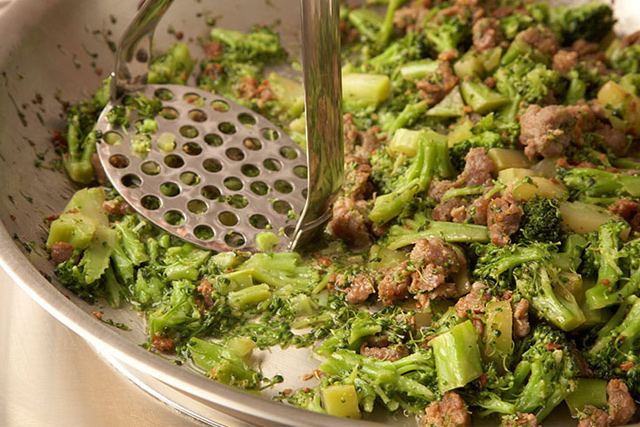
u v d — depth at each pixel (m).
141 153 0.45
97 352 0.42
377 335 0.40
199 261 0.42
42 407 0.41
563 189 0.43
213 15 0.52
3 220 0.41
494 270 0.40
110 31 0.49
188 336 0.41
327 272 0.42
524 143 0.45
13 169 0.43
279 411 0.35
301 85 0.50
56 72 0.47
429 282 0.40
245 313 0.41
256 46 0.51
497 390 0.38
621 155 0.47
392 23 0.53
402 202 0.43
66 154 0.45
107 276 0.42
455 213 0.43
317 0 0.38
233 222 0.43
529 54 0.49
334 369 0.39
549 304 0.39
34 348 0.43
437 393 0.38
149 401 0.41
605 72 0.50
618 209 0.42
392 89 0.49
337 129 0.40
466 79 0.48
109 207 0.44
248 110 0.47
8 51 0.45
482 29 0.50
